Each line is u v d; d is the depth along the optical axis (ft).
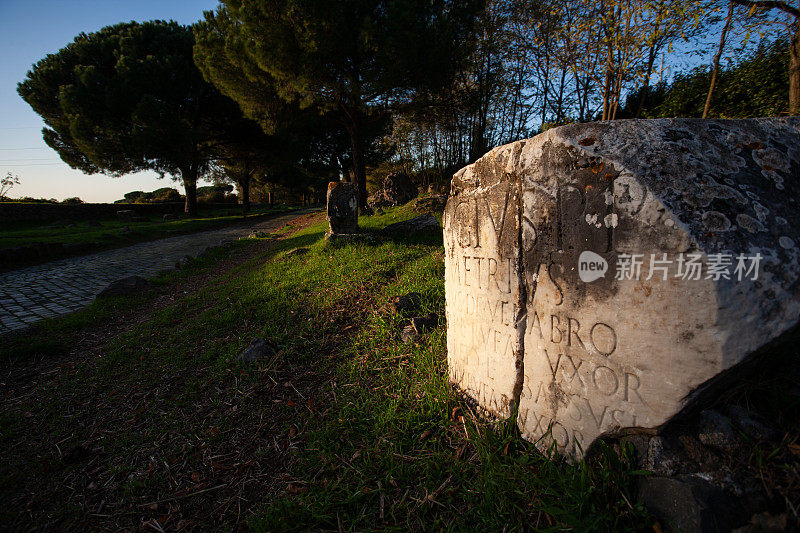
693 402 4.22
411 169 91.40
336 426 7.59
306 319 13.44
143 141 61.31
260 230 59.21
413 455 6.62
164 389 10.04
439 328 10.98
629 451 4.74
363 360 10.25
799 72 12.71
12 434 8.46
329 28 38.96
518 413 6.28
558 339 5.40
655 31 16.81
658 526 4.07
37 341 13.69
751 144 4.50
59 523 6.09
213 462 7.17
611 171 4.61
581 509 4.60
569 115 41.27
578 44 23.17
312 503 5.75
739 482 4.02
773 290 3.81
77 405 9.64
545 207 5.38
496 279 6.46
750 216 4.00
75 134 62.08
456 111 54.34
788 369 4.66
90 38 70.44
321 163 93.09
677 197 4.19
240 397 9.24
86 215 73.05
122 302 19.11
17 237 44.24
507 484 5.43
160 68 63.00
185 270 27.61
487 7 44.09
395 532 5.20
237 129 77.71
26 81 67.56
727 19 17.10
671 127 4.67
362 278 17.13
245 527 5.69
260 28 39.60
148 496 6.49
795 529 3.55
